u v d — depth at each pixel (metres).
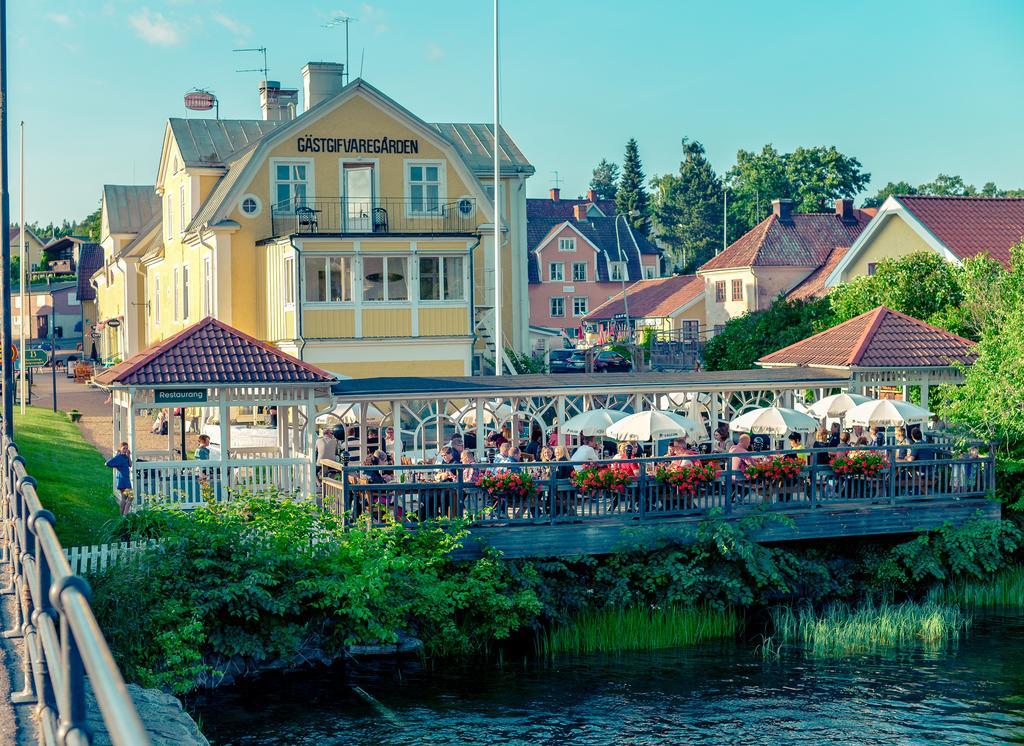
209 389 22.66
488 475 21.52
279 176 39.88
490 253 42.22
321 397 23.66
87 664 3.28
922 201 45.94
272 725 16.77
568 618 21.34
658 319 81.12
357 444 29.30
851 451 24.50
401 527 20.64
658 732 16.66
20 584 9.05
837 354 28.41
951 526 23.83
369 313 36.81
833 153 114.44
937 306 37.56
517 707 17.69
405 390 24.92
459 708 17.64
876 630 21.28
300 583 19.25
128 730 2.67
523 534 21.45
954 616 22.36
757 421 24.38
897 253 46.72
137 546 18.95
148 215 65.31
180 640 17.69
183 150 44.97
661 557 21.97
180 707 15.54
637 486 22.19
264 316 39.69
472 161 46.31
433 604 19.91
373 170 40.56
